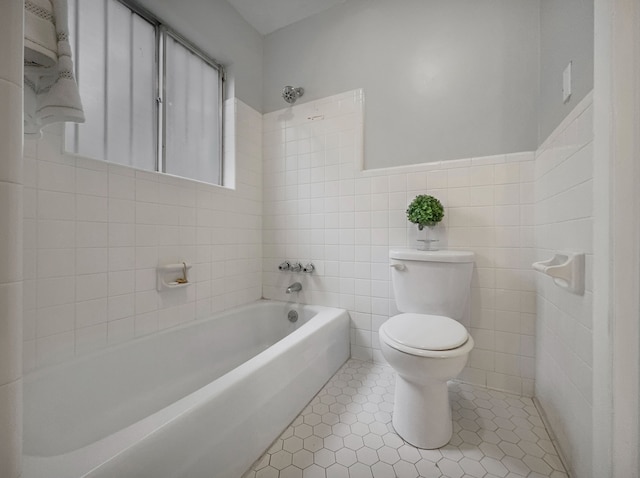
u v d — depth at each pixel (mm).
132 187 1342
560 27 1103
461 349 1004
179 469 735
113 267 1264
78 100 928
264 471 963
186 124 1754
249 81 2066
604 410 690
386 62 1741
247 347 1902
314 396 1397
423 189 1621
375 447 1070
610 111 668
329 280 1898
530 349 1393
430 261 1368
